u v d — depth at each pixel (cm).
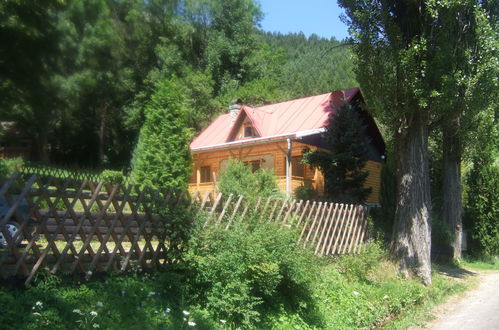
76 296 532
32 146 2986
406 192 1302
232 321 625
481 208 2430
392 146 1750
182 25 3981
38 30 1242
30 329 450
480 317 925
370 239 1259
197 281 639
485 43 1287
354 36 1336
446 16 1228
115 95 3347
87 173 1778
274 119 2489
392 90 1312
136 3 3431
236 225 719
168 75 3556
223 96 3853
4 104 1281
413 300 1023
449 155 2086
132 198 627
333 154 1703
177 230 649
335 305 843
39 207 535
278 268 687
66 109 1661
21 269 519
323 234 1033
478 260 2306
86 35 2370
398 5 1334
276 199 888
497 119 1780
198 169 2575
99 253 588
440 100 1224
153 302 576
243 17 4216
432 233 1845
